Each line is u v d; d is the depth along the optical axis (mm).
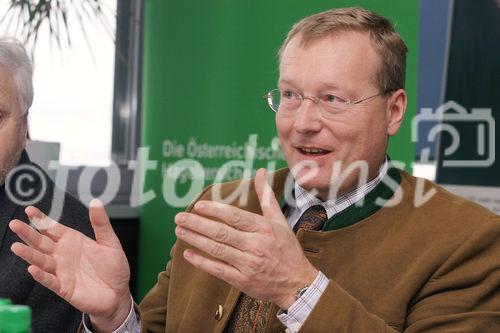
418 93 4137
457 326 2521
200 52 6309
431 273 2645
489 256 2635
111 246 2592
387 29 2816
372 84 2744
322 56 2719
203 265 2238
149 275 7094
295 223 2949
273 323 2711
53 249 2506
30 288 2996
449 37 3945
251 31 5633
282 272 2285
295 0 5164
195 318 2938
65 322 3016
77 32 7070
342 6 4750
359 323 2318
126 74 7344
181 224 2197
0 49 2961
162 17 6910
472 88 3797
